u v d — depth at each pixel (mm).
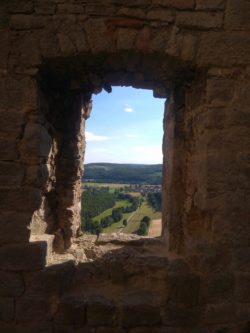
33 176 2602
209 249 2697
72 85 3209
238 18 2701
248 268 2721
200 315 2707
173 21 2662
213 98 2699
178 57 2672
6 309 2600
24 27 2602
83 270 2949
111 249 3314
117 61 2830
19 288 2600
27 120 2613
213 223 2695
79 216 3693
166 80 3186
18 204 2596
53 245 3246
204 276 2703
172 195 3164
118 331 2689
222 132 2701
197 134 2902
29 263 2596
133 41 2641
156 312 2703
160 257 3006
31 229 2672
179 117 3176
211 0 2674
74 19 2609
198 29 2682
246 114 2717
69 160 3369
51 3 2604
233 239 2701
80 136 3459
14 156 2592
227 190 2693
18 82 2602
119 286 2936
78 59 2725
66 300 2668
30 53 2602
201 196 2750
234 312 2723
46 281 2621
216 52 2689
